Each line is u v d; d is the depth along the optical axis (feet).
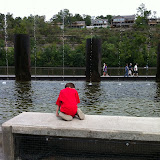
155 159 12.17
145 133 11.74
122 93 43.39
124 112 29.07
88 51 63.31
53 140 12.92
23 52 62.59
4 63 148.77
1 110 29.45
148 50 162.40
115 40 175.52
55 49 164.45
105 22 344.28
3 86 51.93
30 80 64.85
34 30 189.16
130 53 154.10
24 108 30.63
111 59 157.58
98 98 38.09
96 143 12.60
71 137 12.66
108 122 13.24
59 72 80.12
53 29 209.87
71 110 13.51
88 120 13.60
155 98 38.42
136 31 197.16
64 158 13.00
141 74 81.20
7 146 12.91
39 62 153.69
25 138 12.92
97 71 63.62
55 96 39.52
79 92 44.32
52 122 13.11
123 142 12.12
